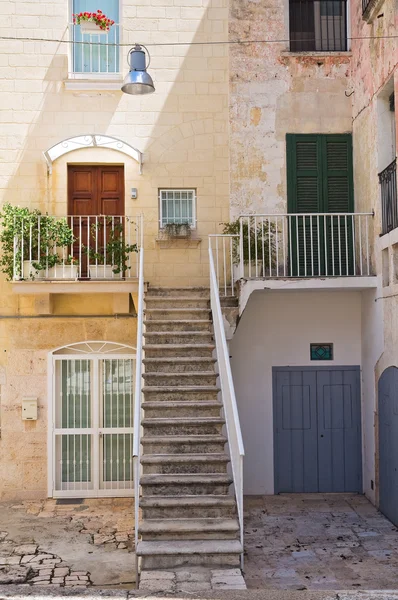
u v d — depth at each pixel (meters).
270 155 10.50
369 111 9.67
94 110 10.45
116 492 10.07
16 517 9.09
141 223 9.55
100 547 7.91
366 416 10.12
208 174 10.52
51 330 10.14
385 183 8.98
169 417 8.14
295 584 6.69
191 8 10.55
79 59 10.56
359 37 10.14
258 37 10.53
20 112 10.34
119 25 10.55
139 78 8.80
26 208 9.81
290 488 10.29
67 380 10.20
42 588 5.83
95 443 10.09
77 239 10.12
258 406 10.31
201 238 10.45
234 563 6.48
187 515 7.06
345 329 10.42
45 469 10.02
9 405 10.06
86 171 10.55
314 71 10.55
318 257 9.73
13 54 10.37
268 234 9.93
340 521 8.87
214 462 7.52
